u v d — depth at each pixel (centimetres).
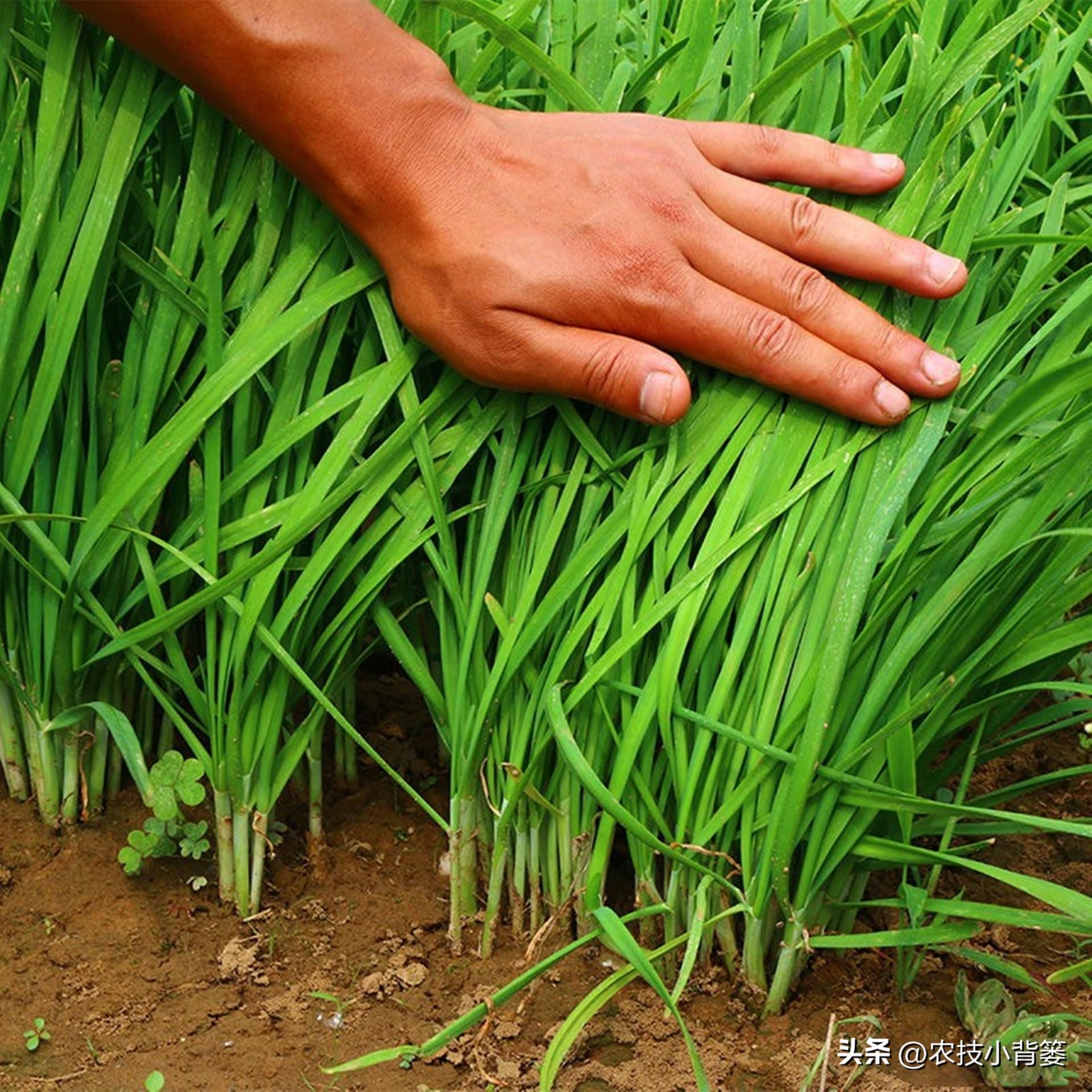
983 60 63
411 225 60
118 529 65
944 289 60
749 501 62
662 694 62
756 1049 65
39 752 72
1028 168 68
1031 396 60
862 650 61
